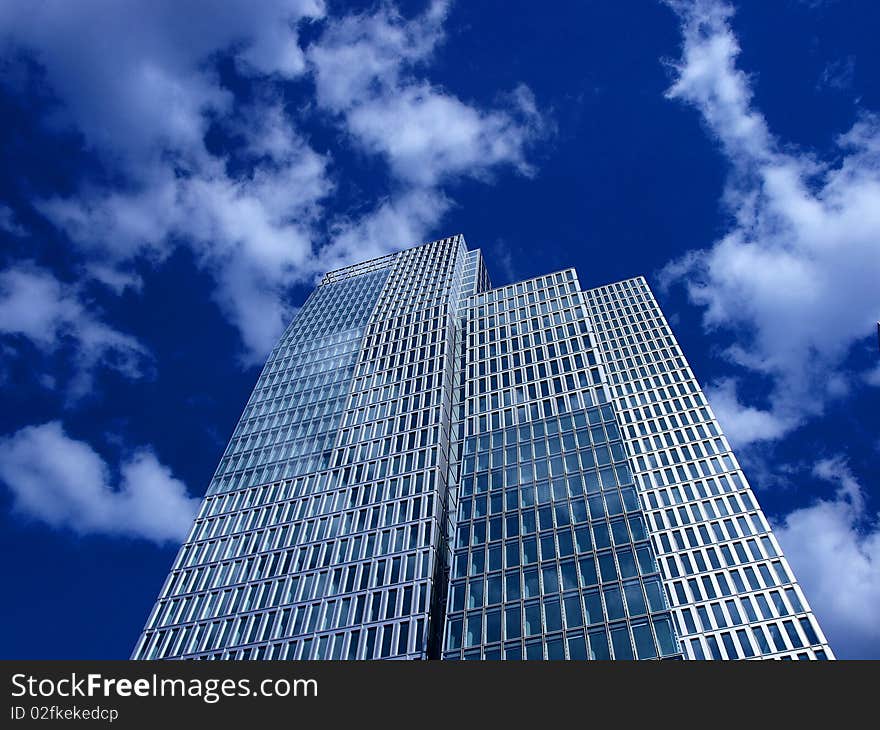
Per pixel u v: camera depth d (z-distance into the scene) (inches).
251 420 3782.0
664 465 3681.1
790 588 2819.9
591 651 1724.9
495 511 2405.3
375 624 2209.6
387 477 2930.6
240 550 2829.7
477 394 3302.2
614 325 4869.6
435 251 5364.2
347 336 4345.5
